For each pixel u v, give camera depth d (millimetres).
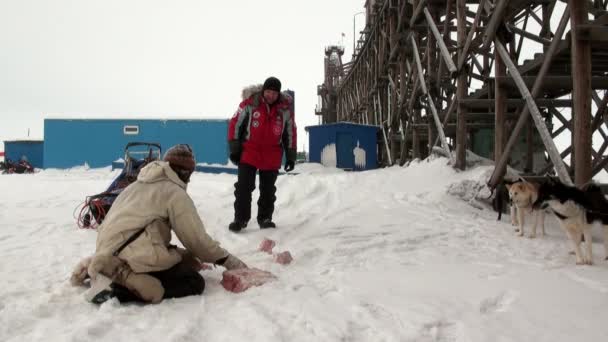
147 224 2479
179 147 2836
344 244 4043
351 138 15695
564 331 2010
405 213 5867
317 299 2432
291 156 4965
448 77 10688
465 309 2289
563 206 3443
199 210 6059
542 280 2873
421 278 2906
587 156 4395
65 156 16391
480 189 6957
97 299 2318
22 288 2562
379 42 16328
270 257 3477
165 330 1970
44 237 4289
